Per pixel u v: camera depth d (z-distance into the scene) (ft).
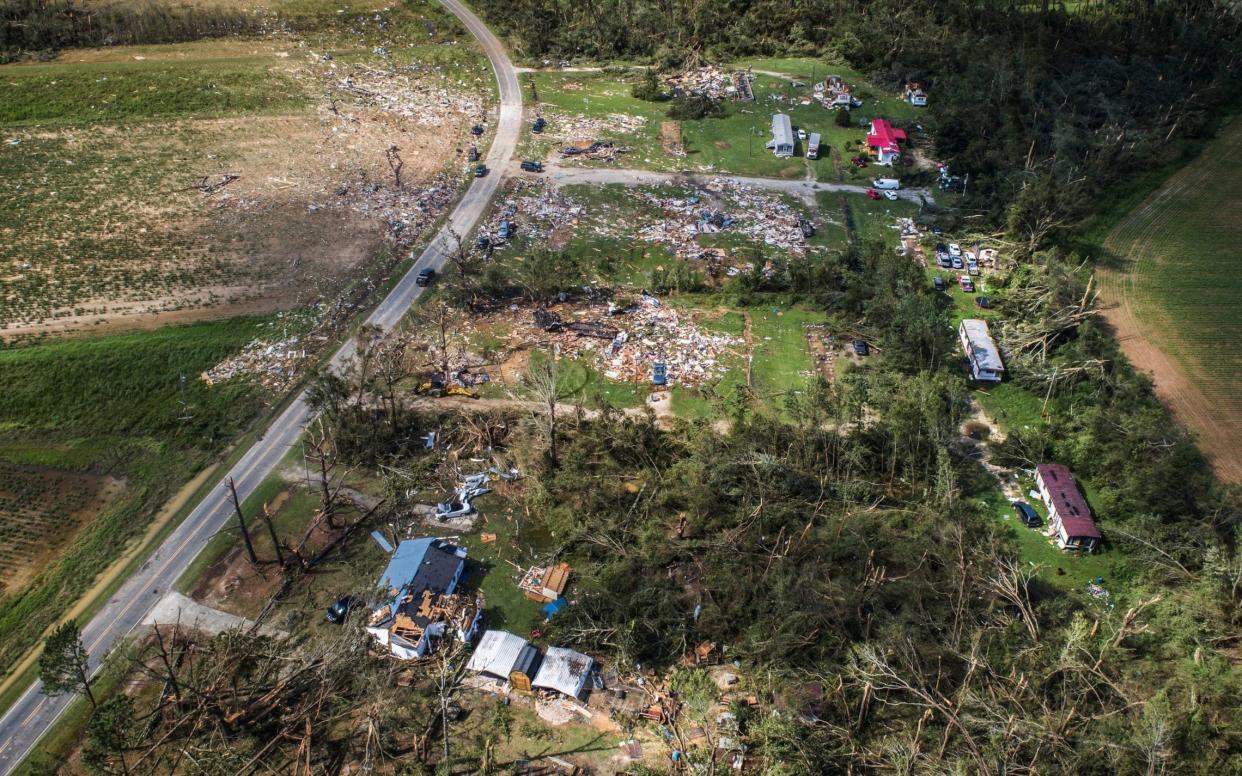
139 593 171.22
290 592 171.73
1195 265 270.46
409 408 215.92
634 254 274.36
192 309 243.40
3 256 255.50
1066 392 217.77
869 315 236.84
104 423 211.00
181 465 200.64
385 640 160.35
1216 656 146.92
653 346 237.25
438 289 256.11
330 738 146.00
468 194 300.61
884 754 140.26
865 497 186.19
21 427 209.87
